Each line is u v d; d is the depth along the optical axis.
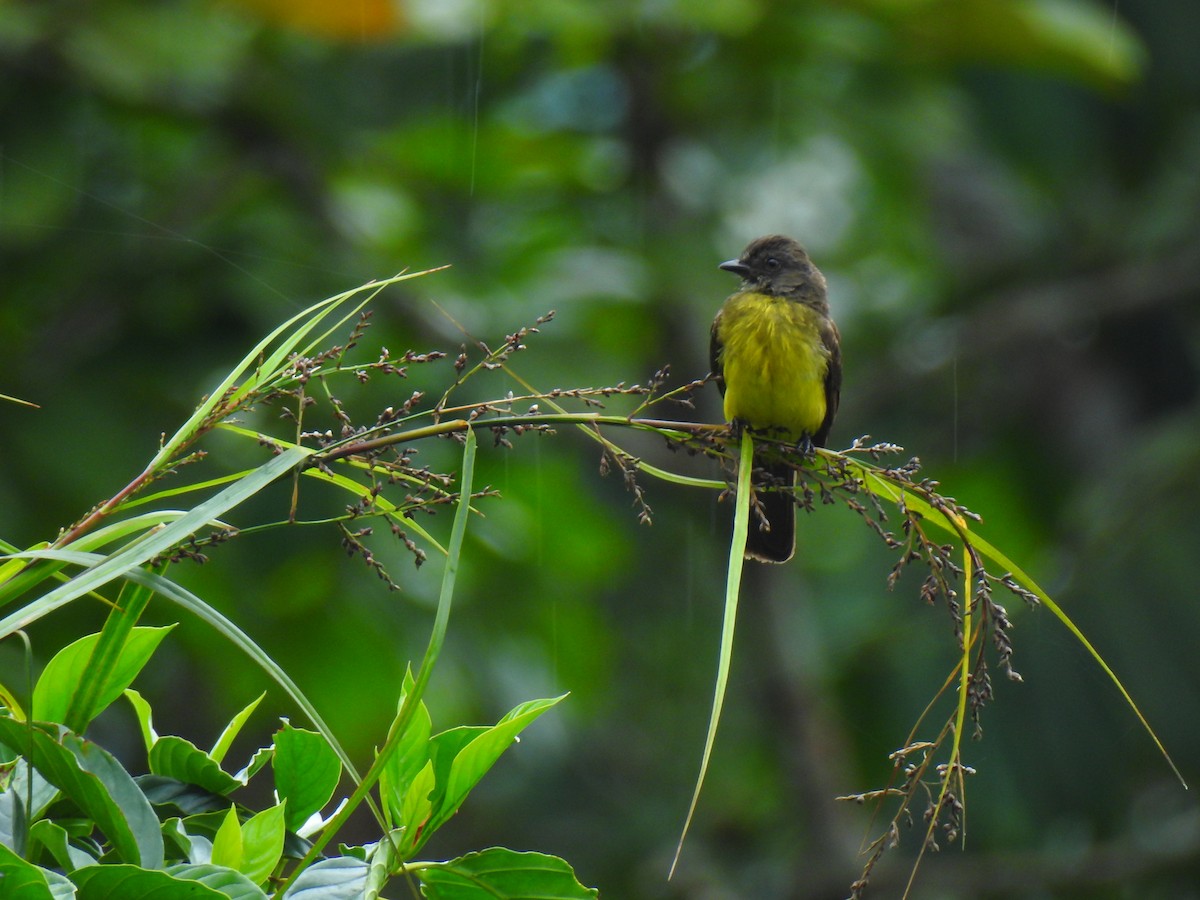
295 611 10.73
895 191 15.10
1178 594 12.24
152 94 12.12
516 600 12.41
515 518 12.24
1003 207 18.02
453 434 3.69
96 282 11.39
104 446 10.36
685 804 17.05
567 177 13.80
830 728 14.49
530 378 11.76
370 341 11.25
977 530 15.04
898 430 16.91
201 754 3.73
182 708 12.46
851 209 15.38
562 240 13.53
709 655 17.30
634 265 13.10
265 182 12.55
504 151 13.62
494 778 16.45
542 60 13.33
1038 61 12.79
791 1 12.45
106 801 3.28
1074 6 13.25
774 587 14.84
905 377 16.20
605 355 12.97
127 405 10.68
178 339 11.05
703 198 13.91
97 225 11.77
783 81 13.47
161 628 3.79
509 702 12.10
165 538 3.30
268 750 3.88
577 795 16.92
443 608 3.23
